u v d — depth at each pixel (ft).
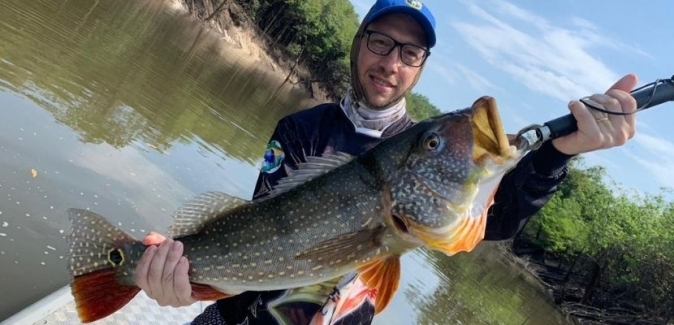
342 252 2.98
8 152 9.62
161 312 5.81
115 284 3.16
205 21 59.67
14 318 4.85
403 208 2.93
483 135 2.86
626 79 2.71
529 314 28.86
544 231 53.47
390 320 13.30
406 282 18.47
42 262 7.47
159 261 2.95
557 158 2.83
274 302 3.41
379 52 3.46
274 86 60.13
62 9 24.54
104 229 3.18
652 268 41.39
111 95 16.87
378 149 3.06
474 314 20.29
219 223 3.19
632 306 42.47
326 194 3.07
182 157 14.78
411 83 3.54
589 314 40.11
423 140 2.94
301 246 3.05
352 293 3.42
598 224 52.19
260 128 25.99
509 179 3.10
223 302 3.72
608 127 2.64
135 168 12.16
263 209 3.15
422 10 3.42
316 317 3.34
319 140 3.55
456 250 2.90
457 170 2.87
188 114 20.34
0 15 18.26
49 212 8.61
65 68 16.90
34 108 12.32
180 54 34.22
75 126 12.66
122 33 28.14
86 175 10.50
